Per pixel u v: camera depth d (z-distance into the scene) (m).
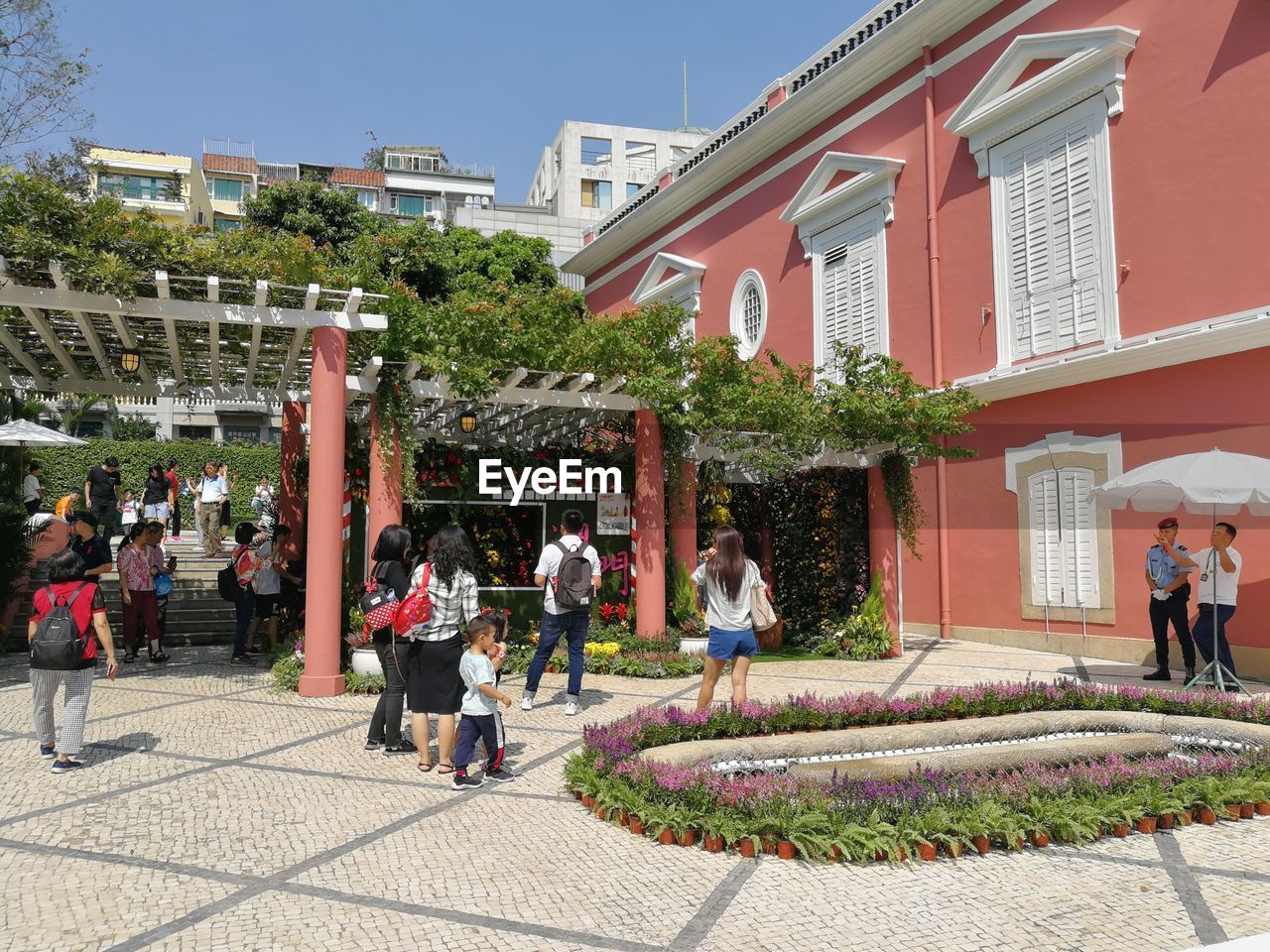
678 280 21.80
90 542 10.99
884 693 9.48
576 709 8.41
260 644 12.44
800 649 13.30
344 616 10.12
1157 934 3.73
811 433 11.55
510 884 4.25
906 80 15.95
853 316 16.95
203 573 16.03
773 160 19.28
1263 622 10.69
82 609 6.30
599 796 5.27
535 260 29.78
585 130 54.91
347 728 7.61
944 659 12.41
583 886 4.23
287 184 27.22
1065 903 4.05
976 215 14.49
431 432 12.23
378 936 3.66
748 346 19.92
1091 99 12.70
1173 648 11.66
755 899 4.08
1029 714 7.03
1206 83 11.32
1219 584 9.90
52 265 7.80
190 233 8.56
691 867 4.48
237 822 5.12
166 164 45.41
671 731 6.27
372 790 5.80
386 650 6.82
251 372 11.98
